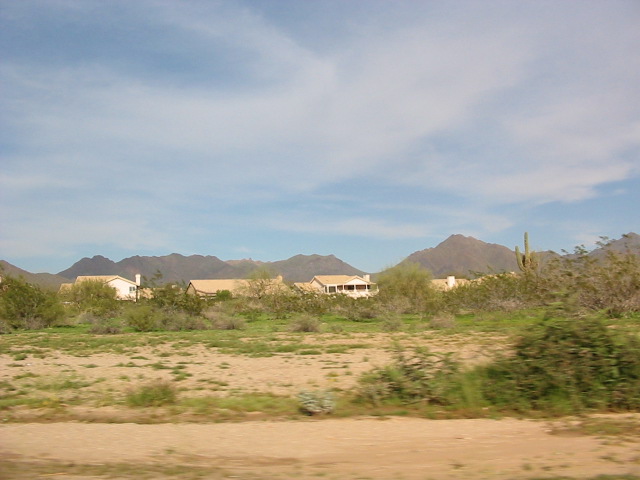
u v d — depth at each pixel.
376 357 19.94
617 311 31.08
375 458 8.06
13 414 11.52
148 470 7.50
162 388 12.77
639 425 9.58
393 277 51.41
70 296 76.38
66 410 11.78
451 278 83.12
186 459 8.12
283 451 8.49
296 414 11.21
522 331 12.15
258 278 83.06
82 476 7.24
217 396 13.21
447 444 8.74
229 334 33.31
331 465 7.72
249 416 11.12
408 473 7.25
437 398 11.66
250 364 18.94
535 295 37.16
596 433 9.12
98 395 13.56
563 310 12.20
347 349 22.62
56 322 43.84
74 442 9.09
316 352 21.78
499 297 41.50
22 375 16.88
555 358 11.22
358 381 13.79
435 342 23.95
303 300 51.16
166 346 25.78
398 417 10.77
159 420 10.86
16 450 8.63
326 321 47.81
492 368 11.98
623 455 7.90
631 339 11.29
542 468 7.36
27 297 42.16
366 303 49.38
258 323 46.84
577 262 33.97
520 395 11.25
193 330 39.09
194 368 18.12
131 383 15.37
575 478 6.88
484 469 7.37
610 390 10.90
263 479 7.05
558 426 9.69
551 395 11.09
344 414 11.07
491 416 10.69
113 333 35.94
